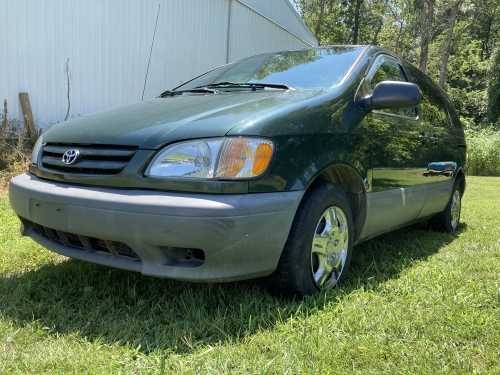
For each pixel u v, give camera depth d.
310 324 2.38
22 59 7.73
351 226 3.03
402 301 2.72
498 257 3.81
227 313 2.54
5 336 2.24
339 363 2.03
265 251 2.44
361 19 39.25
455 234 4.86
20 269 3.22
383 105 3.11
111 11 8.92
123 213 2.32
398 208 3.56
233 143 2.36
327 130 2.79
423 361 2.05
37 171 2.88
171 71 10.38
